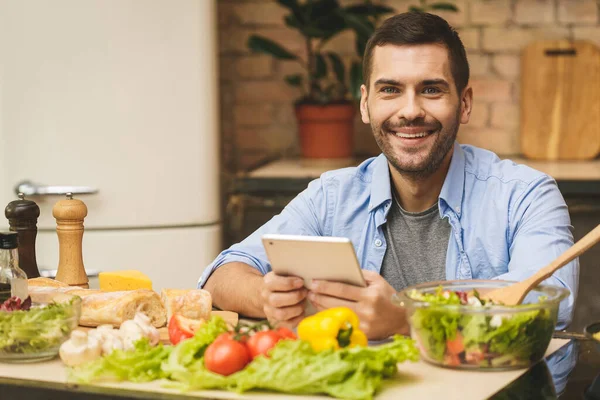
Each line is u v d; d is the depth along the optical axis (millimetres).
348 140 3631
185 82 3121
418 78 1947
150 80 3098
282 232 2238
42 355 1549
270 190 3395
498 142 3854
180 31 3100
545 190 2059
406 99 1964
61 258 2064
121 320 1723
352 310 1637
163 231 3164
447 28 1985
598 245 3369
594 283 3396
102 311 1731
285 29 3889
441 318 1449
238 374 1362
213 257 3225
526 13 3775
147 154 3125
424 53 1947
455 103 1998
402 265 2150
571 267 1865
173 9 3088
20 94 3078
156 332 1604
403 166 2006
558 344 1626
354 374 1333
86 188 3100
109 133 3100
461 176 2096
